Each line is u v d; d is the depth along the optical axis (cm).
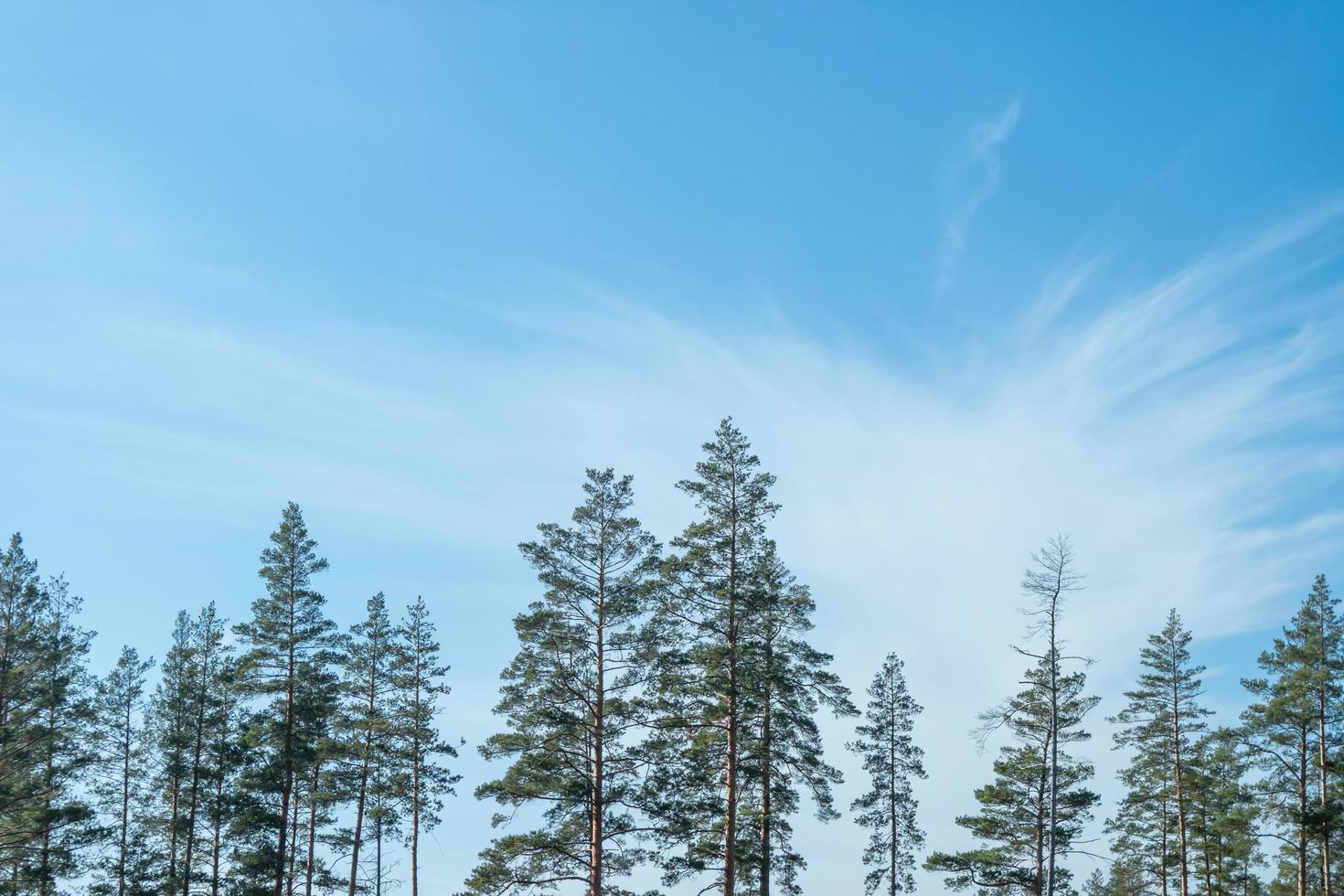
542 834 3231
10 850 3738
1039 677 3766
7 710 3691
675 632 3541
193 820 4244
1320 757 4316
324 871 4403
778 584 3900
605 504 3550
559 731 3316
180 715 4372
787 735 3872
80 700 3950
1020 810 3884
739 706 3519
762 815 3753
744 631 3716
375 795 4428
